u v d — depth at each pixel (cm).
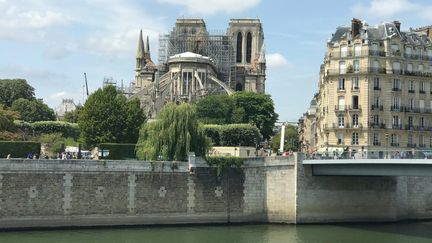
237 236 6306
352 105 10344
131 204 6769
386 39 10438
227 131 10756
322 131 11081
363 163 6500
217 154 8062
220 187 7169
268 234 6481
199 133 7544
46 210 6419
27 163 6381
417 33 11175
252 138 10856
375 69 10294
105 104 10012
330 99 10556
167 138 7381
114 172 6725
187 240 6006
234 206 7200
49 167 6456
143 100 17700
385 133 10250
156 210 6869
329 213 7375
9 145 7300
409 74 10500
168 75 18950
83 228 6538
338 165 6994
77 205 6544
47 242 5681
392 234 6675
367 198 7619
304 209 7250
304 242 6050
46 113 15525
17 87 16462
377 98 10319
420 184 8138
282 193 7281
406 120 10438
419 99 10575
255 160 7325
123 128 9994
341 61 10538
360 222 7538
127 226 6731
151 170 6881
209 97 14750
